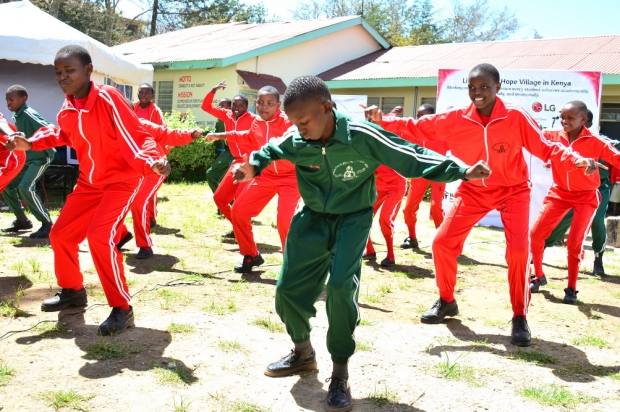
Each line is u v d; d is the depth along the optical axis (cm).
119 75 1288
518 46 1831
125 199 454
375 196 373
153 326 467
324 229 369
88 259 673
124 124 430
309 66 1969
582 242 614
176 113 1636
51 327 452
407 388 379
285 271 367
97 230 433
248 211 635
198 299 547
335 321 349
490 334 500
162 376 374
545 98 1045
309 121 331
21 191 764
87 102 427
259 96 619
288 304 370
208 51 1914
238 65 1784
